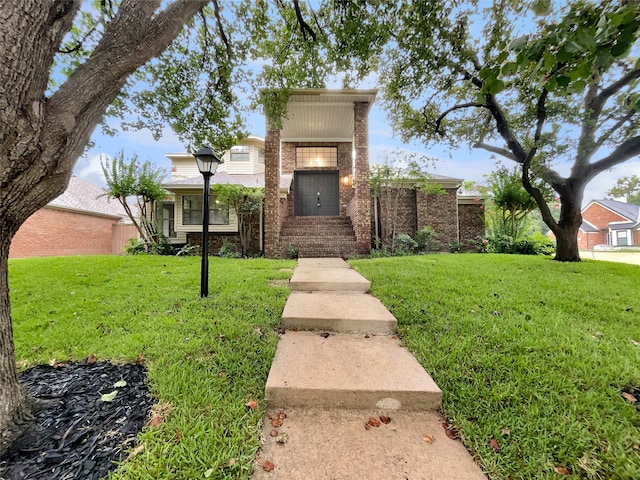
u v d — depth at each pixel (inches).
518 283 170.7
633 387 69.2
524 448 51.8
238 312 121.3
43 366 81.0
